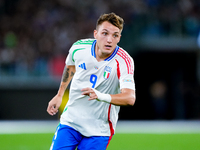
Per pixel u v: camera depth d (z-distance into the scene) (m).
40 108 58.06
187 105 70.50
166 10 68.38
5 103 57.47
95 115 14.28
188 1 70.69
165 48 65.00
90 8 71.38
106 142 14.64
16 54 63.06
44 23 68.44
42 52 64.25
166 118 70.06
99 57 14.02
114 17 13.44
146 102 70.38
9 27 67.38
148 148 31.55
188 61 70.25
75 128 14.41
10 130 44.81
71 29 68.69
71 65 15.38
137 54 65.44
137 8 70.12
